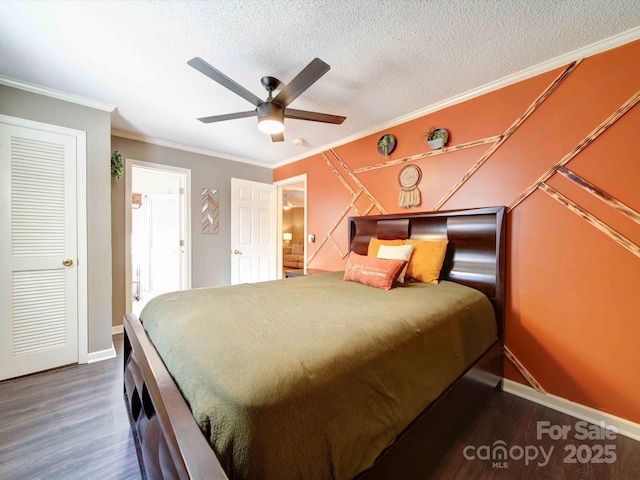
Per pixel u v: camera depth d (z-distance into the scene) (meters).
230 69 1.89
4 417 1.64
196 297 1.64
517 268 1.96
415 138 2.59
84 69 1.91
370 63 1.82
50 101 2.19
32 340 2.15
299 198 8.50
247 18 1.45
